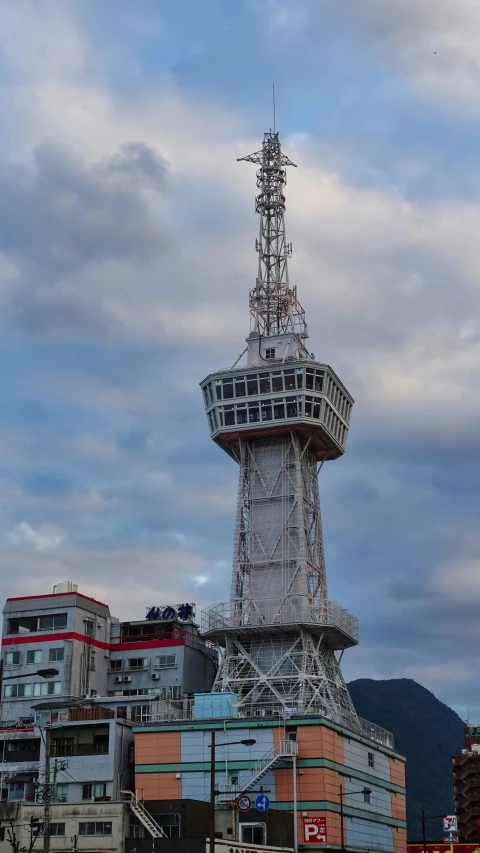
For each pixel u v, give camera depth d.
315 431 148.12
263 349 153.38
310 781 117.06
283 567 142.38
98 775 123.06
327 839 114.38
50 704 137.88
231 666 138.88
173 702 136.25
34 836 100.56
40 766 126.56
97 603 156.00
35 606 152.50
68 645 148.38
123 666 153.62
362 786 133.00
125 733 127.00
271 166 169.88
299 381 146.12
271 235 166.38
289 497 145.88
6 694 149.00
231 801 111.44
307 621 136.88
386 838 141.25
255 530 145.50
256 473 148.75
